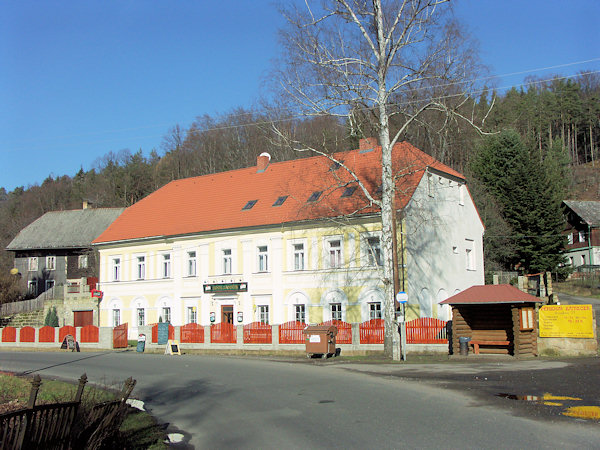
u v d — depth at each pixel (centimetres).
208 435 1179
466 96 2477
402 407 1312
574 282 5581
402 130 2641
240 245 4084
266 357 2966
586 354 2403
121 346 3928
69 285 5172
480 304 2606
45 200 11206
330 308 3638
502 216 6000
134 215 4953
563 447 922
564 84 10500
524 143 6712
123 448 1021
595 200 8250
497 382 1669
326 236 3700
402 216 3409
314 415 1279
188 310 4322
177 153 8788
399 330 2642
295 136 2862
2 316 5372
